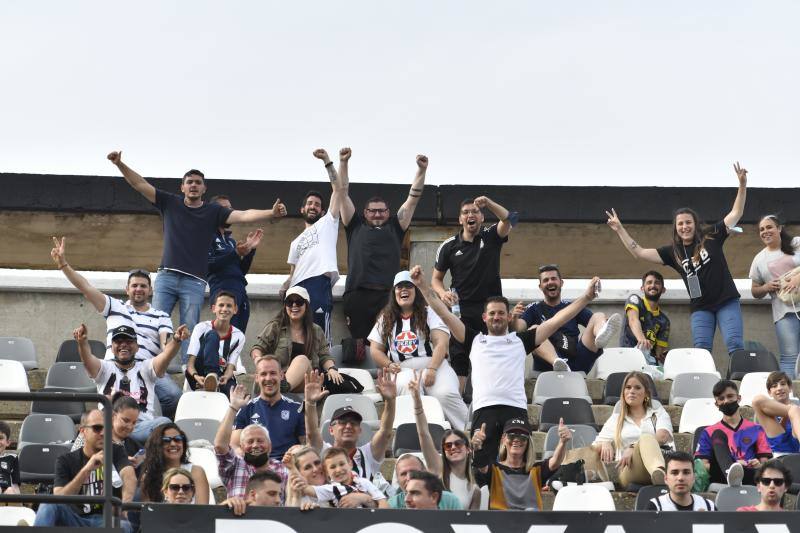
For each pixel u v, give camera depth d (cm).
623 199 7100
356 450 4388
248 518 3697
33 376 5728
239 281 6009
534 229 7125
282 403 4681
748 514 3853
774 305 6131
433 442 4622
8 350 5894
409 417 5175
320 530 3712
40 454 4734
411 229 6938
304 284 5881
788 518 3853
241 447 4300
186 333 5066
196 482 4122
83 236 7062
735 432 4772
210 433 4909
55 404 5369
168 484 3938
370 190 6988
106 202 6962
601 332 5684
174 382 5353
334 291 6425
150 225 7056
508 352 5022
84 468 4012
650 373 5781
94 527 3612
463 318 5847
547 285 5822
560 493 4419
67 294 6431
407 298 5466
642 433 4788
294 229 7069
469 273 5850
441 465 4409
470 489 4341
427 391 5319
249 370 6300
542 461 4503
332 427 4369
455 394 5297
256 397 4775
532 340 5088
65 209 6938
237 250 6012
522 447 4441
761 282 6222
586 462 4788
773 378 4966
